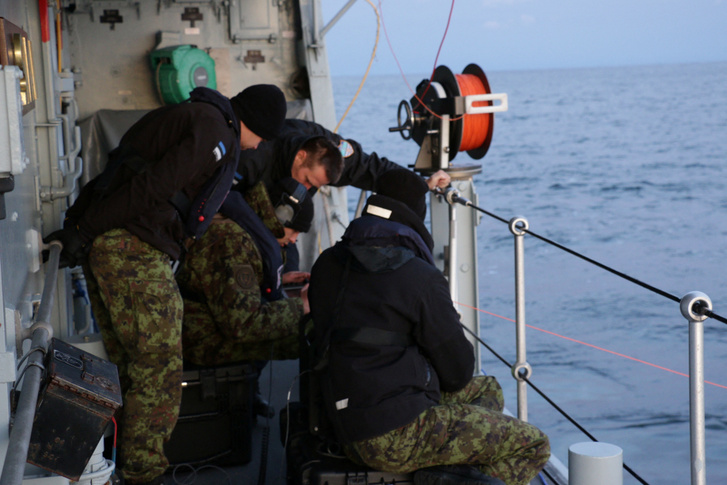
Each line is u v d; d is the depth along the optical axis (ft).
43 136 12.86
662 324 97.35
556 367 81.76
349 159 15.33
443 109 15.15
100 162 19.57
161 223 9.65
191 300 11.63
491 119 15.76
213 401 11.37
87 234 9.53
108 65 19.95
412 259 9.12
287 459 10.39
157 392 9.75
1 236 6.50
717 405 65.46
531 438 9.12
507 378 80.12
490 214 12.39
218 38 20.36
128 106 20.12
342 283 9.16
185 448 11.35
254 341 11.27
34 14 12.72
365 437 8.79
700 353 7.02
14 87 5.84
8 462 4.57
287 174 13.38
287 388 14.69
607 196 197.77
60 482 7.00
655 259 134.62
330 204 20.43
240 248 11.18
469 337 16.15
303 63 20.70
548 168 241.35
